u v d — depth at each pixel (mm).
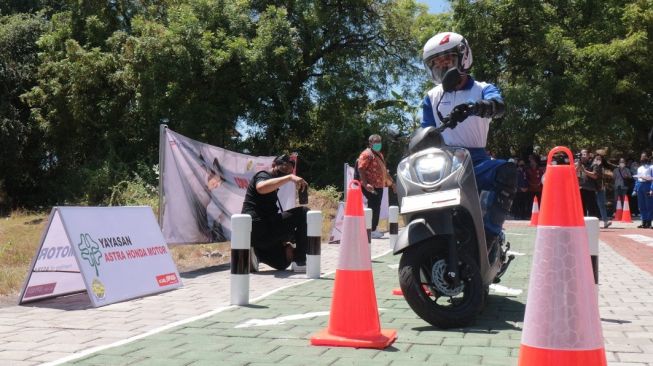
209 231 9828
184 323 5246
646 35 24719
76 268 6664
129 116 26719
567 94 25219
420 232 4805
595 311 2924
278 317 5504
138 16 26172
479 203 4922
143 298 6605
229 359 4133
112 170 24984
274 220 8391
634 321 5387
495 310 5762
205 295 6773
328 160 27828
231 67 25422
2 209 27375
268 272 8586
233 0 26562
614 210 24625
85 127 27312
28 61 28266
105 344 4648
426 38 26750
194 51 24656
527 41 25969
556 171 3018
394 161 26844
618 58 25094
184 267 9547
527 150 25641
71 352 4410
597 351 2881
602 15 26453
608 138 27047
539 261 2975
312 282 7629
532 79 26328
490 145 26125
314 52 28438
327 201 21141
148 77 24750
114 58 26016
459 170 4875
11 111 27312
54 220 6301
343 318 4516
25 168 28797
